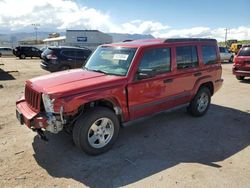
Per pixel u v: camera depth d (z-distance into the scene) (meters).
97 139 4.46
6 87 10.31
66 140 4.98
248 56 11.86
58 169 4.00
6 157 4.31
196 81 6.15
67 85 4.25
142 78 4.87
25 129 5.52
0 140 4.95
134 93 4.81
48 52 13.77
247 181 3.72
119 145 4.88
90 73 4.98
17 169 3.97
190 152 4.64
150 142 5.03
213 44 6.71
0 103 7.61
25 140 4.97
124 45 5.27
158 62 5.22
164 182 3.69
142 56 4.93
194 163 4.23
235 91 9.98
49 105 4.02
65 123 4.15
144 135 5.36
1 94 8.91
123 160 4.32
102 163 4.21
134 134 5.40
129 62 4.84
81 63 14.12
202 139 5.22
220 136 5.38
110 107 4.79
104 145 4.52
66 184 3.63
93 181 3.71
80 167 4.07
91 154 4.41
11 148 4.64
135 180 3.74
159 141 5.09
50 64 13.52
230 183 3.67
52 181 3.69
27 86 4.65
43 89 4.17
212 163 4.24
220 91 9.95
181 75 5.71
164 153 4.58
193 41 6.12
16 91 9.51
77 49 14.11
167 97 5.50
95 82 4.39
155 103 5.25
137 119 5.06
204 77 6.34
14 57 40.00
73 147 4.71
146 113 5.16
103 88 4.38
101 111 4.37
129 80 4.71
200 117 6.55
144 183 3.66
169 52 5.46
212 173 3.92
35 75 14.77
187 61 5.89
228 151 4.70
